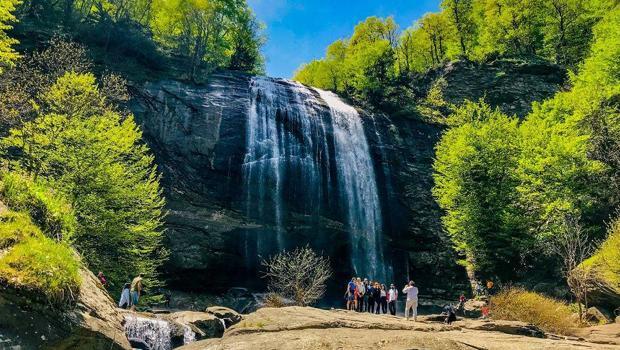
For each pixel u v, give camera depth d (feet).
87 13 131.34
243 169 105.91
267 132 112.78
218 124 107.76
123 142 77.30
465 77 152.76
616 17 117.60
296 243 107.76
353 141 123.44
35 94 82.89
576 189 87.76
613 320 60.18
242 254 101.09
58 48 90.07
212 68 127.34
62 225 24.45
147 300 79.61
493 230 96.27
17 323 15.88
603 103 94.22
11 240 18.02
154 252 92.22
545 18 159.74
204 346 27.94
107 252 72.90
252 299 94.43
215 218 100.27
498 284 94.43
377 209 119.65
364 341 26.58
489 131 106.32
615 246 59.72
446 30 180.86
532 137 102.47
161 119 103.76
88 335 18.30
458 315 75.31
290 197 109.29
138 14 152.97
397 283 116.16
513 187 98.89
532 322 51.62
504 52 163.22
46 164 68.85
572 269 70.28
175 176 99.55
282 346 25.45
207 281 98.58
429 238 120.16
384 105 138.51
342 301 108.68
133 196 74.64
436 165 111.86
